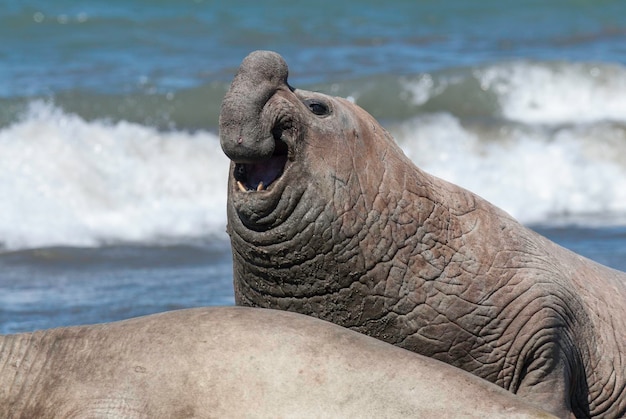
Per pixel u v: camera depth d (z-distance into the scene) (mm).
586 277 32844
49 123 68312
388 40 102500
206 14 105312
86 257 54281
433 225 29578
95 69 86375
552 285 30781
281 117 27094
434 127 74375
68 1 104250
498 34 108000
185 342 25250
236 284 29703
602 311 32406
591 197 68500
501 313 29891
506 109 82375
